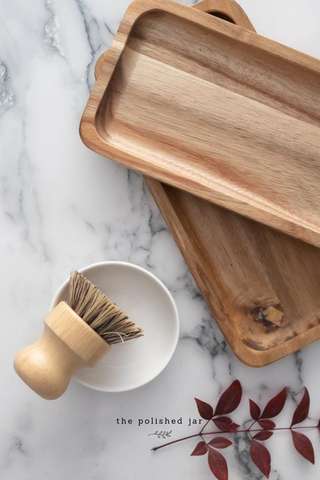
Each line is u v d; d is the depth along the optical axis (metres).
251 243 0.96
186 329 0.98
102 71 0.85
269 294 0.96
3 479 0.97
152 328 0.94
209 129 0.90
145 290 0.94
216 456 0.93
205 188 0.86
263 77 0.90
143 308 0.94
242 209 0.87
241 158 0.90
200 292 0.95
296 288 0.96
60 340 0.82
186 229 0.94
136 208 0.97
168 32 0.88
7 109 0.96
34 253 0.96
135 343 0.94
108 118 0.88
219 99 0.90
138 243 0.97
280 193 0.90
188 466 0.98
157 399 0.97
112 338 0.84
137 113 0.89
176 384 0.97
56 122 0.96
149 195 0.97
